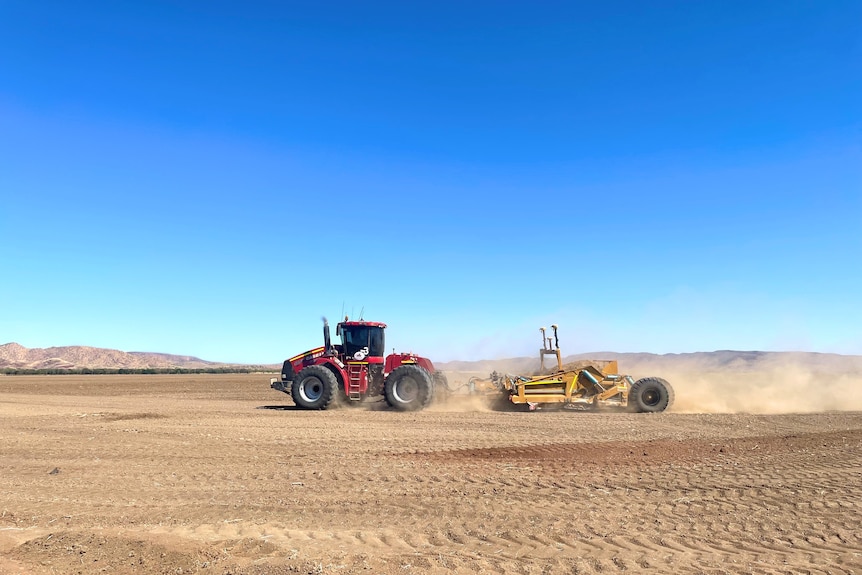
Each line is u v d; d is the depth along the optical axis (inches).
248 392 1175.0
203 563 203.2
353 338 750.5
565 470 351.6
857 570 201.0
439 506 278.4
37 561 206.7
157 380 1875.0
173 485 326.6
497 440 464.1
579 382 676.1
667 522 252.1
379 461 383.2
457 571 199.0
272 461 388.2
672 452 404.8
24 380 1950.1
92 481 337.4
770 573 198.5
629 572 199.5
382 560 207.0
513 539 232.2
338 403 746.8
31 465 382.6
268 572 195.9
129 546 216.5
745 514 262.2
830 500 282.5
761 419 591.5
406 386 701.9
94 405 845.2
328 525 252.5
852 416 615.5
